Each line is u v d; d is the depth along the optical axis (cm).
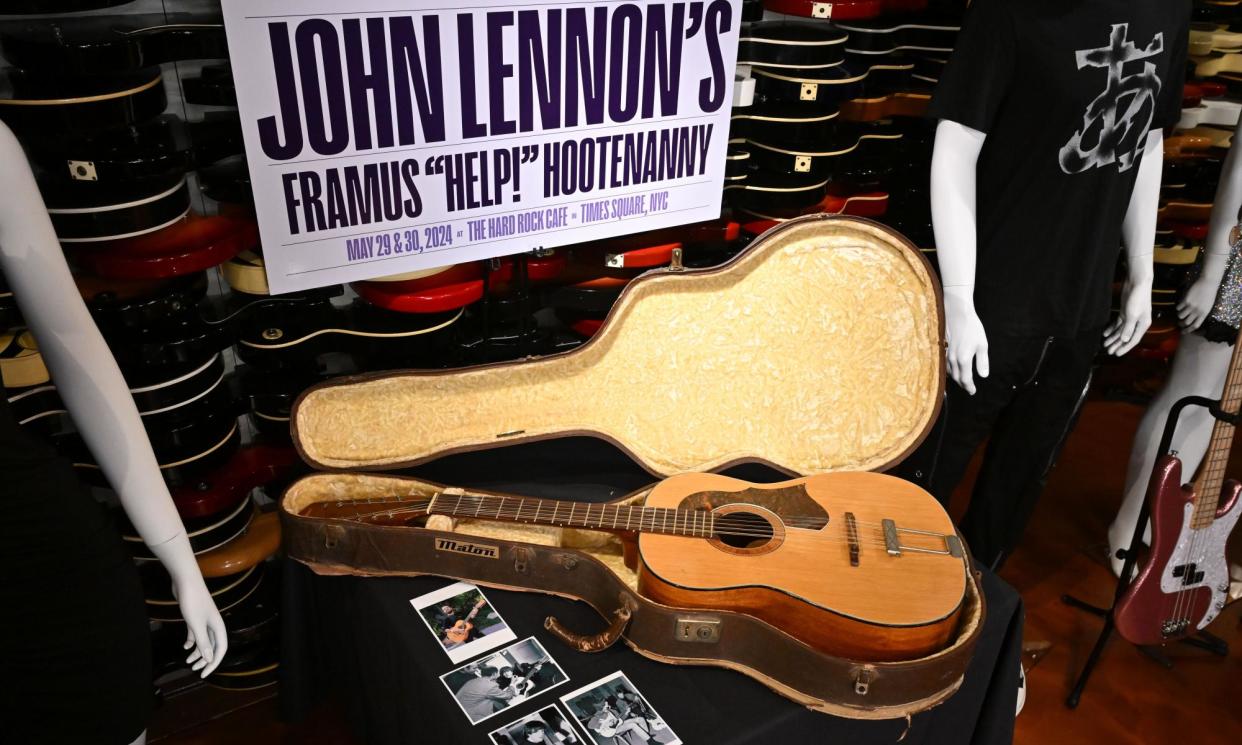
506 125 161
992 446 201
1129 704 200
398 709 150
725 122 185
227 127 144
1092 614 225
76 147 129
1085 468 281
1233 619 226
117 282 144
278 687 175
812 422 175
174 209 139
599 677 134
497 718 127
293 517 147
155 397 147
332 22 138
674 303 167
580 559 143
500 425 168
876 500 155
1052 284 170
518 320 186
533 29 154
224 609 176
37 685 107
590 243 189
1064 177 160
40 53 119
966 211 166
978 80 157
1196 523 181
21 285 98
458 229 167
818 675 128
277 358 165
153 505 114
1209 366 206
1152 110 161
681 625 132
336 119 146
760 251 165
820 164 196
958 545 145
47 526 101
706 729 126
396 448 165
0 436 95
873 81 209
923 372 169
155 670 179
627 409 172
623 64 166
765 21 204
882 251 165
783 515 151
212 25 133
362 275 162
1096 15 150
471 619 143
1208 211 256
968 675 149
